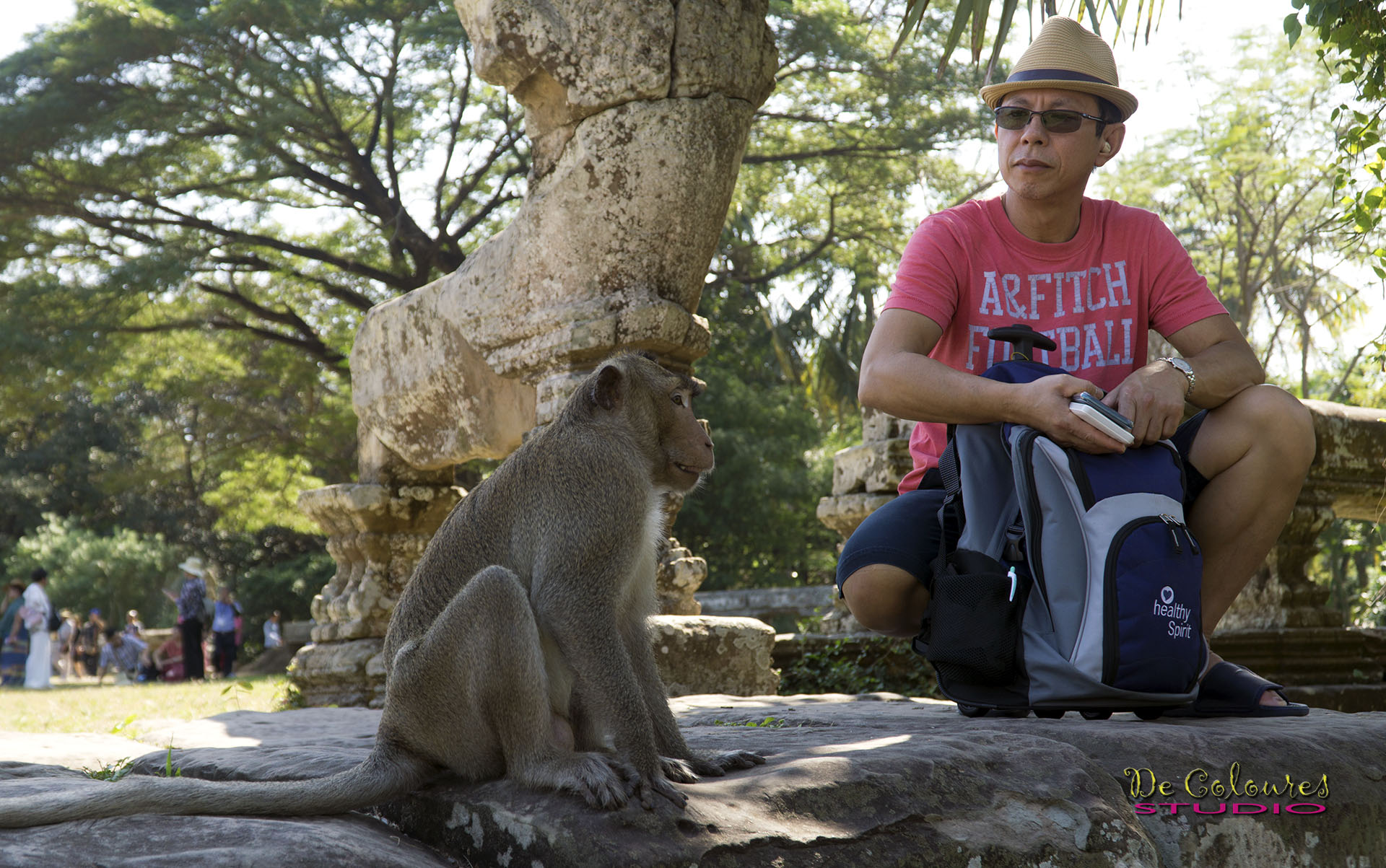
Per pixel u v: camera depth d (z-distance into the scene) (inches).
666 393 108.3
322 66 776.9
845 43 804.6
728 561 951.6
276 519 989.8
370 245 914.7
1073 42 144.5
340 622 349.7
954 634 122.7
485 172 882.8
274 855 73.6
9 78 789.2
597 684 91.3
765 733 126.6
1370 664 255.8
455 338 298.2
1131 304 146.0
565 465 97.1
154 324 906.7
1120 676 113.6
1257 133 731.4
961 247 148.2
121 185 818.2
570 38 239.3
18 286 809.5
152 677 943.0
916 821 88.5
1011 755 99.7
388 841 87.0
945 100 845.2
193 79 789.9
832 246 978.1
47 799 79.2
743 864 80.4
